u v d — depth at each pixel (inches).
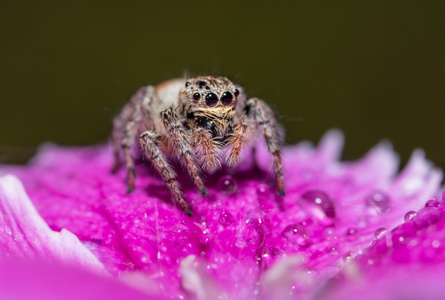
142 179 1.9
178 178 1.9
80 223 1.8
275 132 1.9
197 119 1.8
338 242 1.8
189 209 1.8
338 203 1.9
